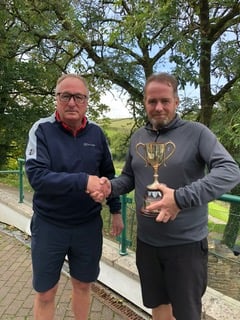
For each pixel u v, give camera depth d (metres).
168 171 2.00
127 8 6.31
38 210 2.51
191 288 2.06
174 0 4.86
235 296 2.77
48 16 8.91
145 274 2.23
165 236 2.07
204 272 2.10
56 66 9.86
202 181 1.76
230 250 2.72
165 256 2.10
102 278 3.89
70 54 8.88
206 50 5.52
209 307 2.74
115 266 3.66
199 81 5.22
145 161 2.13
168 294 2.17
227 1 5.71
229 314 2.64
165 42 5.29
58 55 9.41
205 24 5.58
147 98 2.09
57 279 2.58
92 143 2.50
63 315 3.40
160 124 2.07
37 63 12.02
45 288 2.54
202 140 1.97
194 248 2.05
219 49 5.82
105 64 7.59
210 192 1.74
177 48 5.12
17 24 9.95
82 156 2.44
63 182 2.17
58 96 2.38
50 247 2.49
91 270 2.64
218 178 1.76
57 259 2.53
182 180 1.99
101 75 7.65
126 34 5.43
